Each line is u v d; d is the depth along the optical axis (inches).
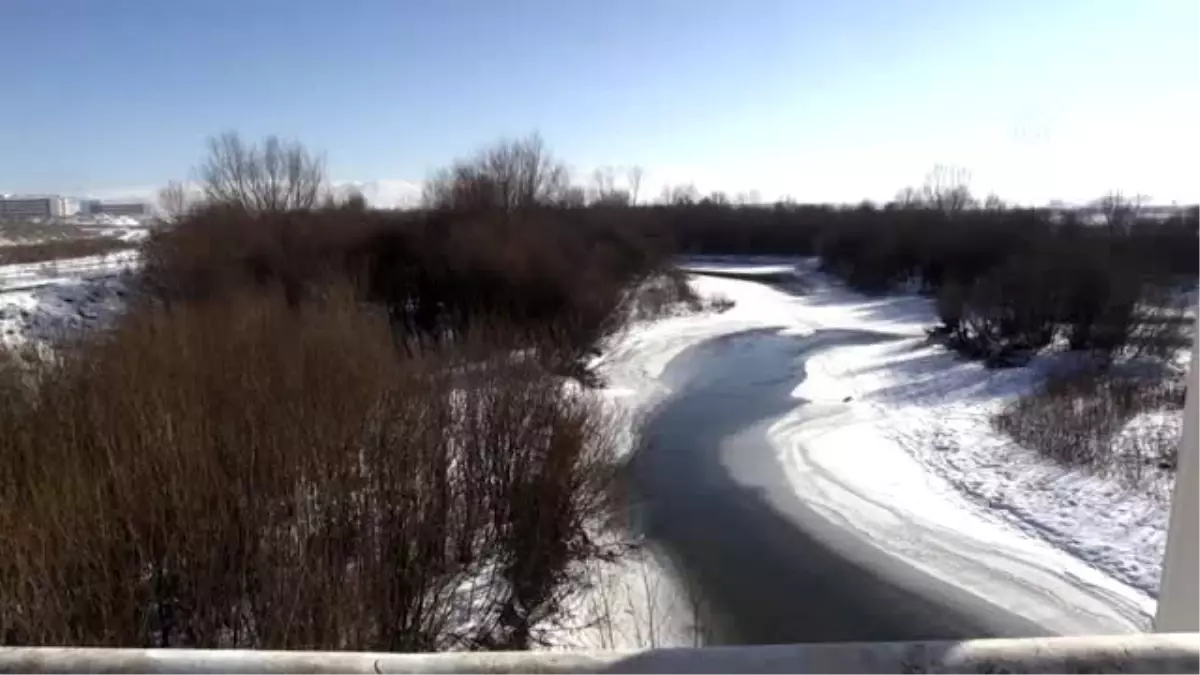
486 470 314.7
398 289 692.1
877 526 390.3
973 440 526.9
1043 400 579.8
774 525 388.8
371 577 205.0
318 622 177.8
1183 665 50.5
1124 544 353.1
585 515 348.5
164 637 167.5
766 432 556.7
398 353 404.8
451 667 50.6
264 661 50.4
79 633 150.1
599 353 753.0
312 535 198.1
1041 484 433.4
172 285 644.1
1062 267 788.0
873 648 51.8
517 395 341.7
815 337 992.2
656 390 679.7
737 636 286.4
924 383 719.7
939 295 1010.1
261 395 245.9
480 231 740.7
